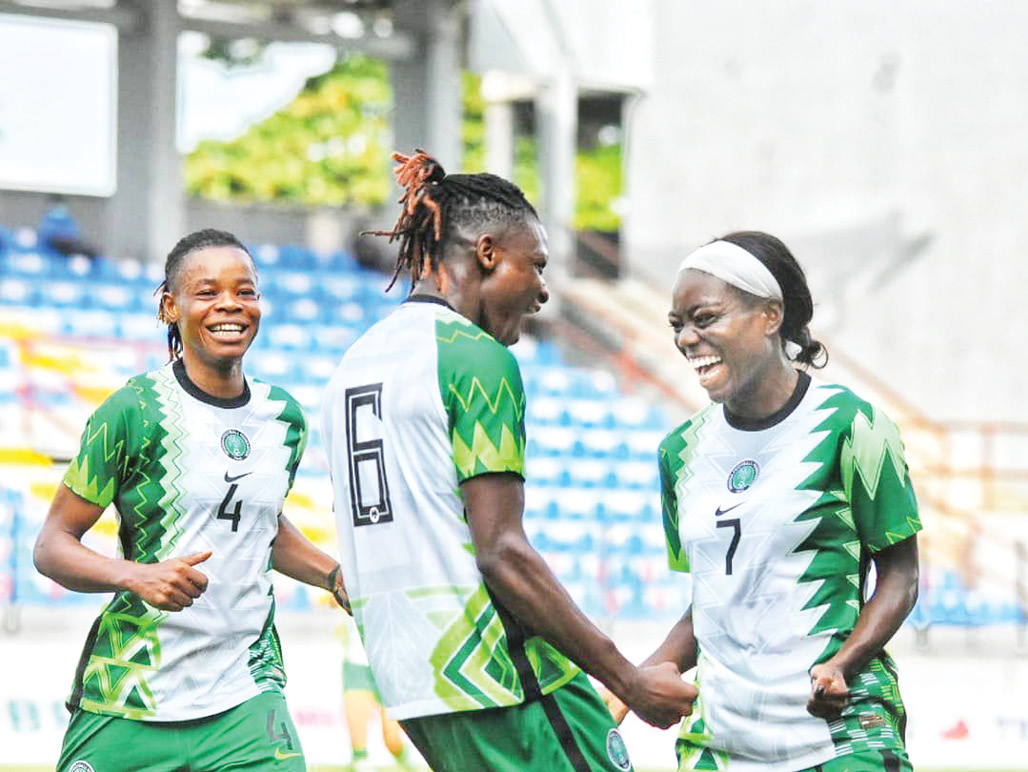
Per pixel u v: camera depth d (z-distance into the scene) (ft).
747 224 177.58
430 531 29.53
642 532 132.26
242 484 39.29
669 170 187.83
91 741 38.70
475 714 29.55
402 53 159.02
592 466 142.51
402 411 29.78
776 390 33.35
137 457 38.70
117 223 158.20
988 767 83.56
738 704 32.71
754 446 33.24
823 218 169.48
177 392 39.47
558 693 30.04
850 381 163.94
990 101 153.58
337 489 31.19
